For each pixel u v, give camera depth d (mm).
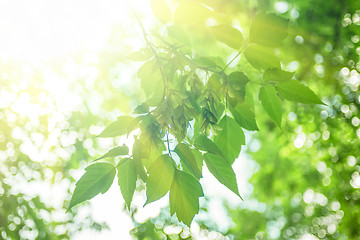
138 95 8758
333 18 5586
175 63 1329
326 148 7227
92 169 1185
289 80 1241
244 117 1342
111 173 1190
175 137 1215
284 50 5402
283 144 7980
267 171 9289
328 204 9039
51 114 7043
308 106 6734
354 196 7594
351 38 5770
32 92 6770
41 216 6480
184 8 1229
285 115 7051
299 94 1258
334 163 7301
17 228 6152
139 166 1149
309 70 5891
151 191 1139
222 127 1407
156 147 1186
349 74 6043
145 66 1395
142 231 5844
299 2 5605
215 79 1305
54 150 7371
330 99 6539
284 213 11016
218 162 1240
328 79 6117
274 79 1244
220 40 1230
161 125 1198
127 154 1188
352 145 6934
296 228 11008
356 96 6383
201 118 1344
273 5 5254
